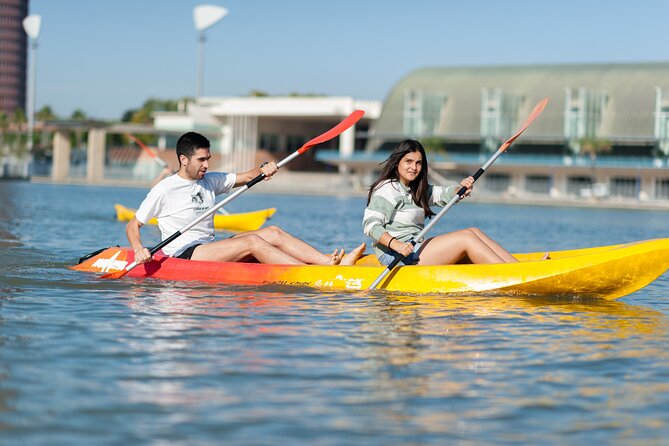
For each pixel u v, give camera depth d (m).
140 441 4.93
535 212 46.88
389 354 7.12
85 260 11.90
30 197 40.94
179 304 9.29
